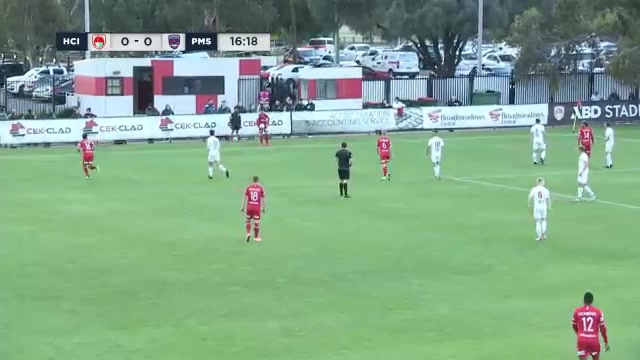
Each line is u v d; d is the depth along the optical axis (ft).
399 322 271.49
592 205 463.01
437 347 249.14
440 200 474.90
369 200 474.49
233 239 383.24
